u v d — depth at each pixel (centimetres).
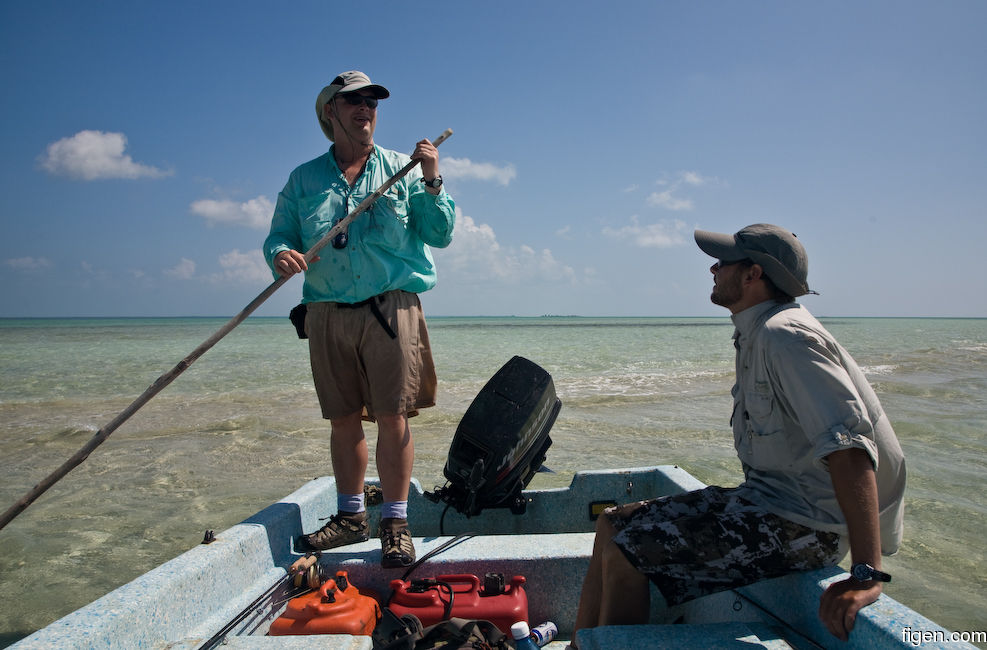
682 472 330
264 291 248
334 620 218
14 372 1778
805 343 182
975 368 1842
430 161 273
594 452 724
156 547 466
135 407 227
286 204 292
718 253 210
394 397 268
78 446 805
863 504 169
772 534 190
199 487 616
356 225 272
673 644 179
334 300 272
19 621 359
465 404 1096
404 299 279
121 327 8369
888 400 1155
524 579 253
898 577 398
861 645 160
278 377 1594
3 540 479
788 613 199
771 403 194
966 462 686
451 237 288
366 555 267
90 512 542
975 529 479
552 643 255
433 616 232
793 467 193
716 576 194
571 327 8169
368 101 283
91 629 159
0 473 678
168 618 188
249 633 216
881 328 7744
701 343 3494
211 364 2002
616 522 218
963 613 352
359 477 285
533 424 310
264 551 249
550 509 340
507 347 3005
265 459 729
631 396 1205
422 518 344
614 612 204
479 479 297
